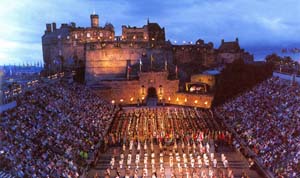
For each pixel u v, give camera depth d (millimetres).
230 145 57406
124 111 83312
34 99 56844
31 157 38281
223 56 126250
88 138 55562
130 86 94875
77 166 45125
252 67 87125
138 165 48531
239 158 51531
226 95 85812
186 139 58625
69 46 116688
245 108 70438
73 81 93438
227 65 93125
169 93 96062
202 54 126438
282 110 58000
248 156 50188
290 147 44406
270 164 43875
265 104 65875
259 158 47938
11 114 45938
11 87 55844
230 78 87688
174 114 78562
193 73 113875
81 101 73375
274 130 52406
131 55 104750
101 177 45031
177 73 103875
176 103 95688
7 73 88062
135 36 129250
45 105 57156
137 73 97625
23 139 41125
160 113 79562
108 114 74875
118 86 94000
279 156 44406
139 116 76875
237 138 58312
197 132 60812
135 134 61312
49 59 123125
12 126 42562
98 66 102438
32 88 62719
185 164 47438
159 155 52375
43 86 68250
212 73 96500
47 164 39188
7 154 35250
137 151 54281
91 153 51219
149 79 95250
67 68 107500
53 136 48000
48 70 104625
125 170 47188
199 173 44750
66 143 48594
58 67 108688
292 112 54406
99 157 52531
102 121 67625
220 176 43656
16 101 50719
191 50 125500
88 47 102250
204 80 96375
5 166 33375
